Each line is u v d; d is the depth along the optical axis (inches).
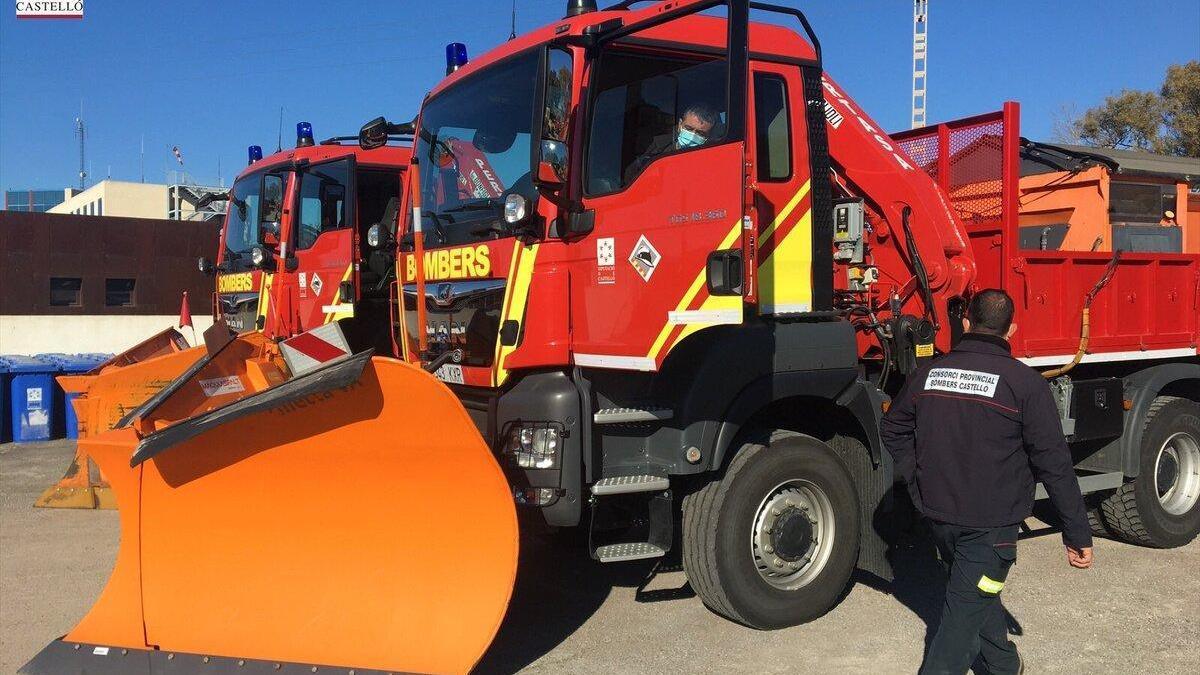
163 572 159.5
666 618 204.8
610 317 170.7
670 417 179.9
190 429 150.9
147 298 576.4
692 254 155.7
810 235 196.7
